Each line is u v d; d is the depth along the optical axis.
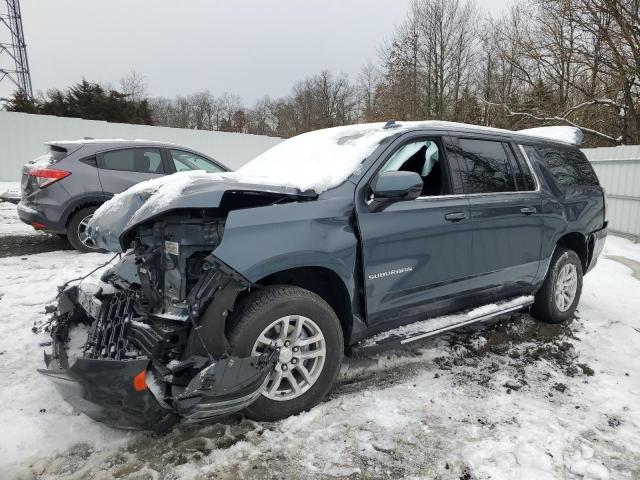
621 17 13.76
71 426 2.57
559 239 4.43
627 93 14.77
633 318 4.80
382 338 3.07
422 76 29.41
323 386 2.77
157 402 2.22
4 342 3.65
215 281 2.43
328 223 2.73
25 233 8.41
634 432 2.73
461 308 3.63
